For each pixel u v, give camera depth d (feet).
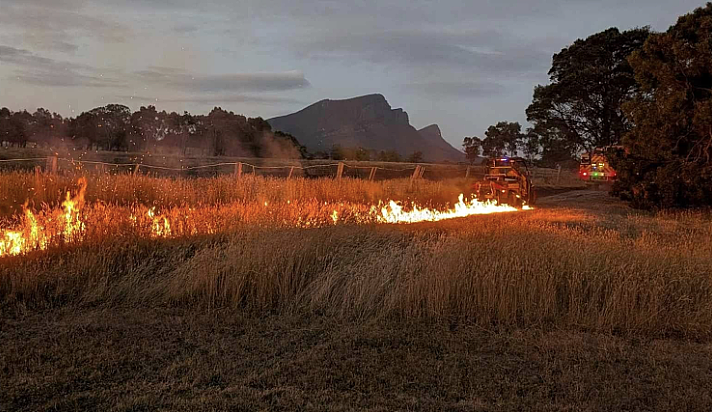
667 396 13.42
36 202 31.99
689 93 53.88
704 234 35.73
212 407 12.03
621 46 133.69
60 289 19.66
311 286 21.01
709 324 18.78
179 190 40.01
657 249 25.82
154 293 20.36
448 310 19.62
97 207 29.55
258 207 34.81
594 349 16.63
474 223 36.96
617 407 12.82
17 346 15.24
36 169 36.55
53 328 16.83
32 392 12.55
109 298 19.90
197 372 13.99
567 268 22.08
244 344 16.26
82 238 24.25
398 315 19.42
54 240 23.75
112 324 17.44
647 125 54.85
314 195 47.75
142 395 12.53
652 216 50.75
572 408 12.66
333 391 13.15
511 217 44.75
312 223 31.71
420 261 22.68
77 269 20.83
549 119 148.46
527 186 59.06
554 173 132.36
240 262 21.43
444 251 22.94
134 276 21.02
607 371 14.92
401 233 30.50
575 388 13.75
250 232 25.26
